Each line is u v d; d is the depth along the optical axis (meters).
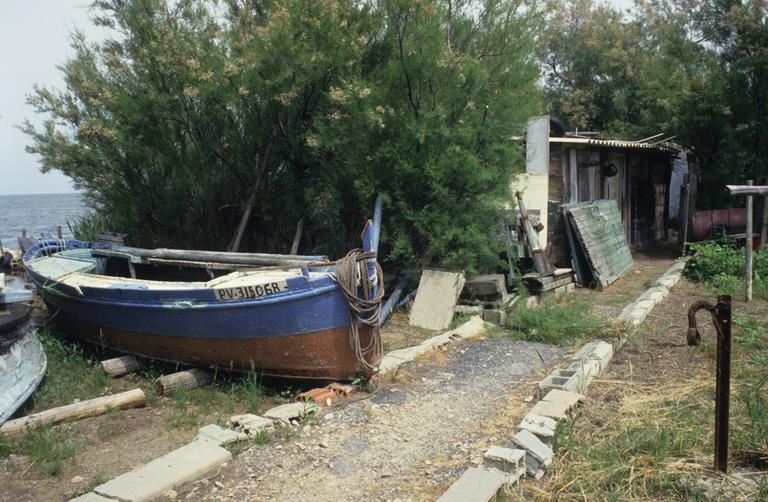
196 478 4.77
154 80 10.73
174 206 11.65
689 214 17.08
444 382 7.08
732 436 5.17
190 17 10.80
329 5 9.81
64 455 5.33
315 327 6.72
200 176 11.51
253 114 10.72
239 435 5.46
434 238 9.87
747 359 7.37
